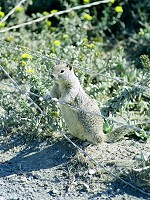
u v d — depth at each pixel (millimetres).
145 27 13312
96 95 10680
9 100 10508
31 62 10922
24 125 10102
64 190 8609
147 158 8812
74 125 9352
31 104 10078
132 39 12992
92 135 9336
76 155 9156
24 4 13352
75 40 12617
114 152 9312
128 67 12000
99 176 8758
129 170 8711
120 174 8672
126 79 10992
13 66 11766
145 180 8453
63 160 9258
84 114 9180
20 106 10234
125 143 9617
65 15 13539
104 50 12898
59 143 9672
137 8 13492
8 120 10234
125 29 13406
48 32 12805
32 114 10086
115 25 13602
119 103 10336
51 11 13031
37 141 9820
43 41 12344
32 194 8578
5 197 8547
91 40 13031
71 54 11367
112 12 13406
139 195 8328
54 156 9398
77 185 8664
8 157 9547
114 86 11273
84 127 9273
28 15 13875
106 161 9031
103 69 11523
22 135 9984
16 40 12367
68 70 9062
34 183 8820
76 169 8961
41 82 10227
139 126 9961
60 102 8891
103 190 8492
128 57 12641
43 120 9984
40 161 9336
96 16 13555
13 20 13078
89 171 8844
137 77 11000
